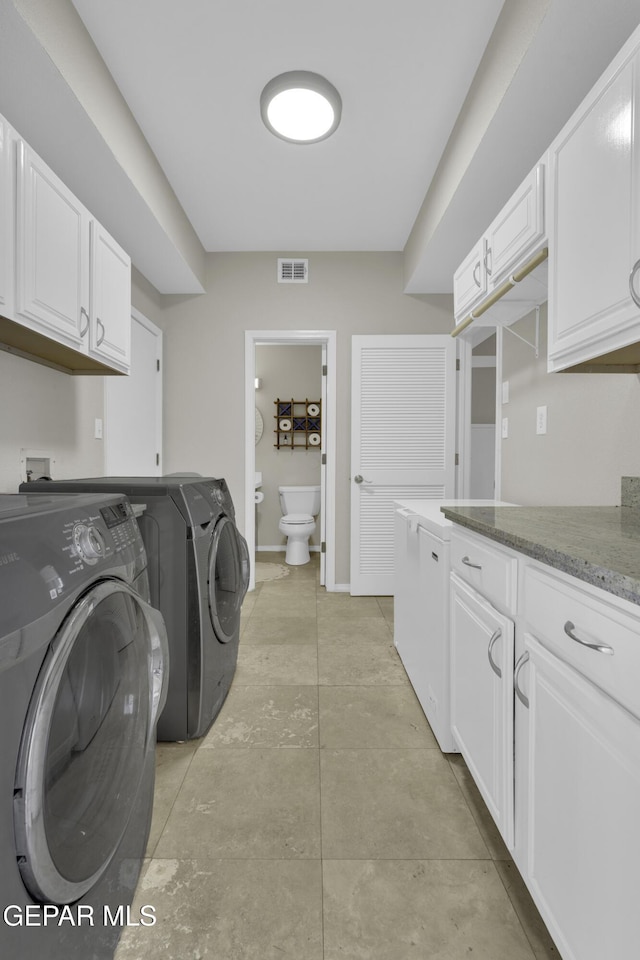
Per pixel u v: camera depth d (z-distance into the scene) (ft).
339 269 11.57
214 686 6.07
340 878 3.81
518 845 3.43
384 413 11.51
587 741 2.52
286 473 17.17
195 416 11.64
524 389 7.16
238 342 11.60
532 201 4.60
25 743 2.17
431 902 3.60
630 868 2.17
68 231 5.22
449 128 7.16
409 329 11.60
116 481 6.24
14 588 2.21
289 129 6.95
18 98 5.10
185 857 4.00
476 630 4.24
